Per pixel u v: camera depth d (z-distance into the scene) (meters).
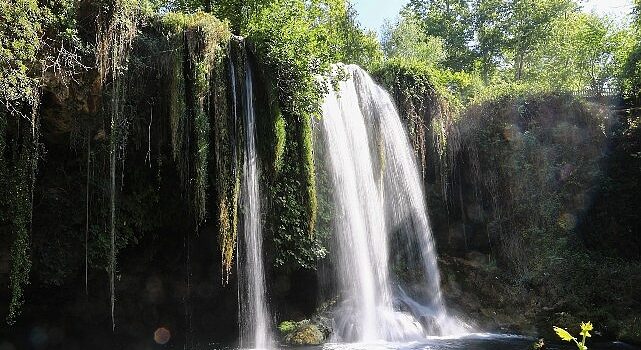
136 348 12.51
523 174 19.17
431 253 18.00
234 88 12.44
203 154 11.41
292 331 12.91
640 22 25.06
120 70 10.74
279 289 13.88
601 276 16.83
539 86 21.28
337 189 15.35
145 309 12.75
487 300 16.75
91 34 10.17
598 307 15.73
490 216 19.58
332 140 15.62
